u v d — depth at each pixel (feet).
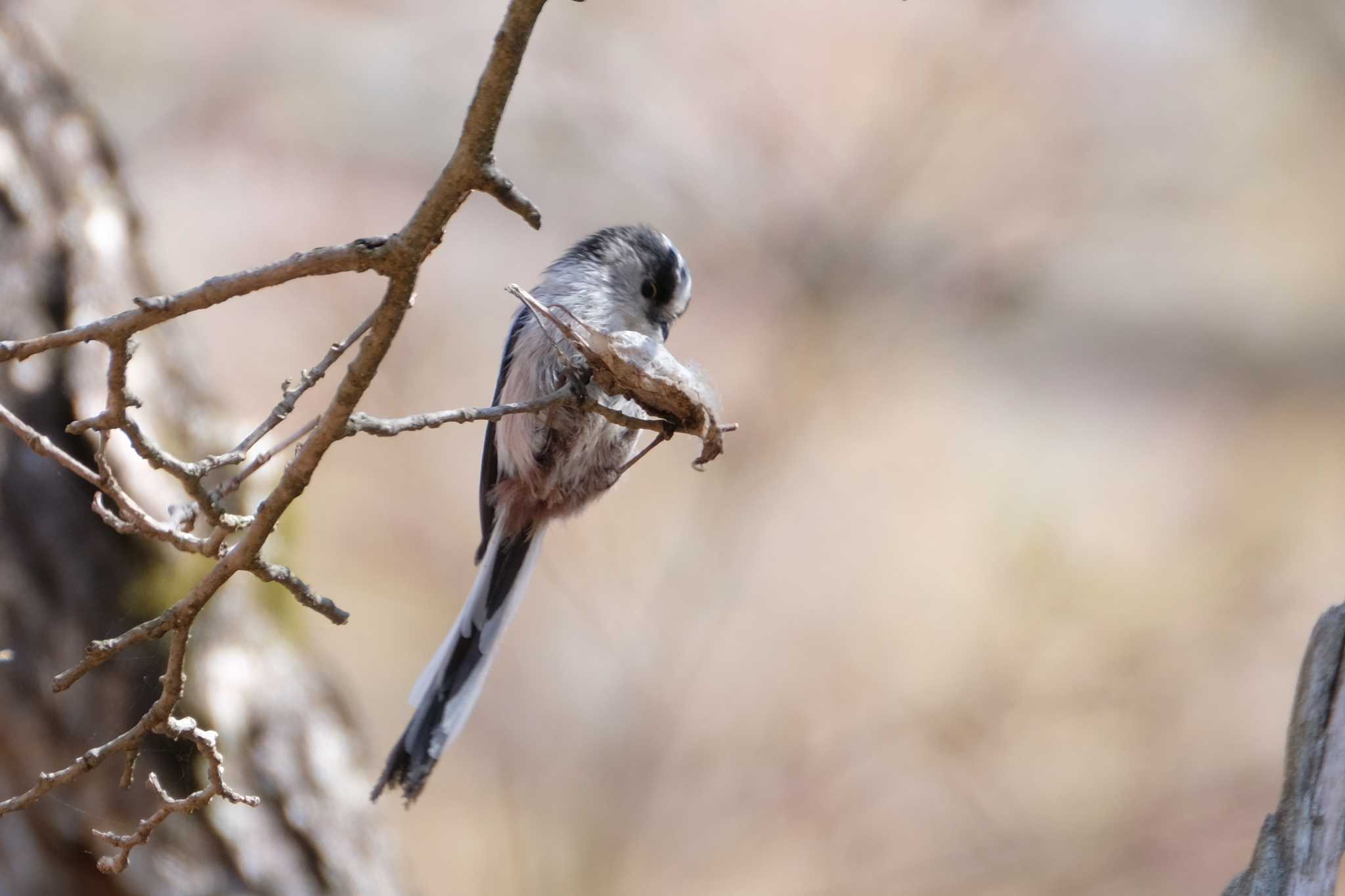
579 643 41.65
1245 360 51.13
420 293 47.52
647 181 48.47
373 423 11.66
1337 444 49.83
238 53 49.55
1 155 21.30
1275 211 52.03
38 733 20.47
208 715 21.63
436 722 19.11
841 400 46.06
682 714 40.63
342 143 50.26
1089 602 40.47
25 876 20.65
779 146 47.98
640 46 48.85
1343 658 12.89
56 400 20.84
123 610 20.98
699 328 46.85
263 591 23.65
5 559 20.35
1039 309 48.83
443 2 51.85
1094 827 38.55
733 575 41.65
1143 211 51.16
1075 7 48.83
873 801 39.93
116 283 22.09
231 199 48.62
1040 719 40.01
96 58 47.73
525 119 48.32
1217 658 40.98
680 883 38.81
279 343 46.42
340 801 23.38
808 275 46.60
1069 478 46.50
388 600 44.19
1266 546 43.27
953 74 47.62
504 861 38.70
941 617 42.75
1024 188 49.75
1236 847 37.73
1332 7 50.96
